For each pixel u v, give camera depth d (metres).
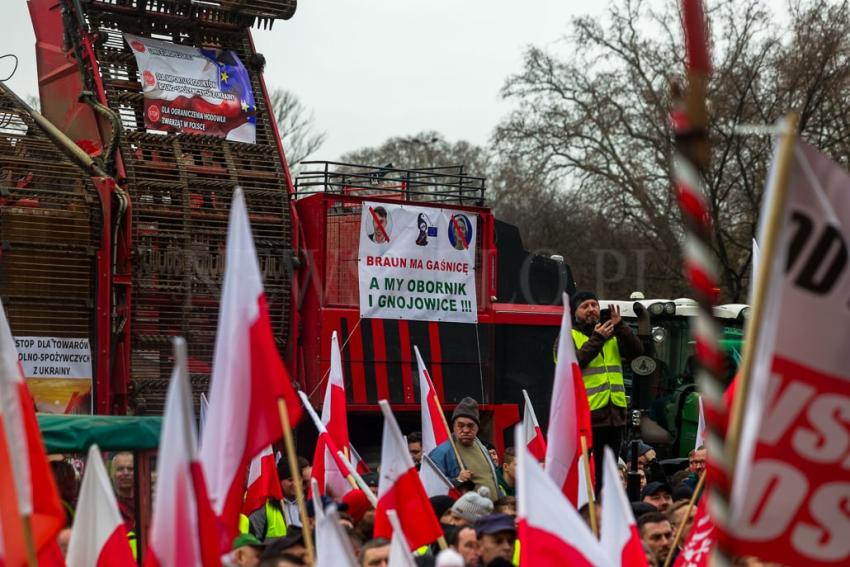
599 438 18.16
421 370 18.38
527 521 8.50
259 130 25.94
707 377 6.33
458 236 25.92
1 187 21.83
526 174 57.12
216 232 24.19
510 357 26.33
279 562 10.43
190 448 8.11
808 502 7.39
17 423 8.12
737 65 47.00
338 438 16.11
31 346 21.95
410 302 25.25
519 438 8.38
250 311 9.39
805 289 7.05
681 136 6.18
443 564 6.91
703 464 18.78
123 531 10.41
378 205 25.11
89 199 22.55
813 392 7.21
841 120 47.81
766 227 6.47
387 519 12.10
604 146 55.62
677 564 11.14
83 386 22.25
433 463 16.33
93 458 10.48
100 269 22.52
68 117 26.25
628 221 55.72
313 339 24.41
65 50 26.23
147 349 23.09
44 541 8.54
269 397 9.35
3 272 21.78
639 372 27.12
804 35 46.97
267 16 26.69
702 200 6.20
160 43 25.64
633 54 53.12
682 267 52.75
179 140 25.03
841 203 6.95
